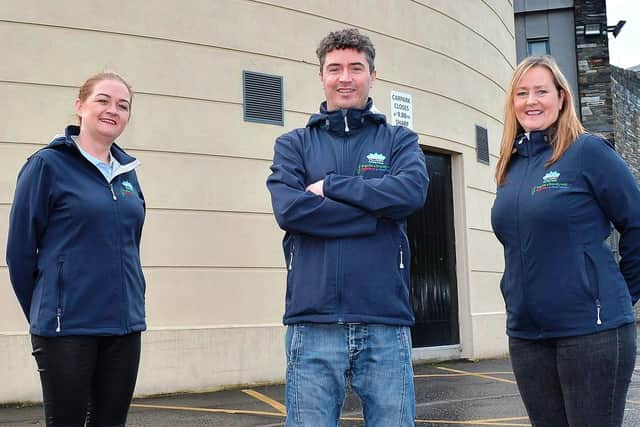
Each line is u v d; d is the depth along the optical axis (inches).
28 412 235.1
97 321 124.1
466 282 371.9
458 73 385.1
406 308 112.9
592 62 657.6
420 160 117.5
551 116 116.5
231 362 281.1
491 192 407.5
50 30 263.0
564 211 110.4
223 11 294.5
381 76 342.3
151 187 273.4
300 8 315.3
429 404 246.1
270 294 294.5
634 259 113.3
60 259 124.0
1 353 246.4
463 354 368.5
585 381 108.0
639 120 751.1
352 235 109.9
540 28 669.9
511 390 272.8
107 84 133.1
